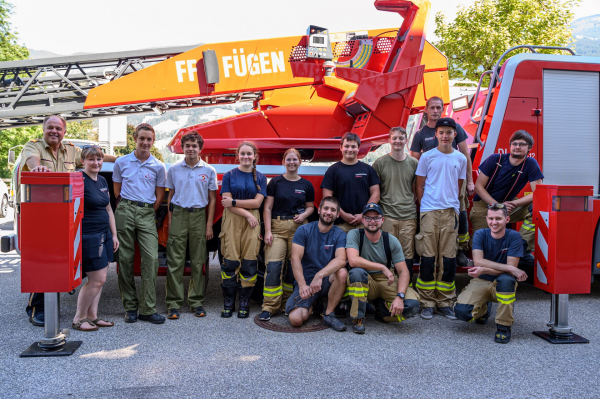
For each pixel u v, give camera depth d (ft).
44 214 10.23
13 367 9.55
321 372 9.45
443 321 13.43
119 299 15.56
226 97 19.12
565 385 9.00
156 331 12.08
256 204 13.42
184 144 13.32
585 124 15.61
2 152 80.84
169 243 13.48
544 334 12.00
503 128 15.26
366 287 12.14
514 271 11.77
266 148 17.17
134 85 17.22
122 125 42.04
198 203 13.57
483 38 44.04
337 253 12.75
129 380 8.96
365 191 14.01
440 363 10.06
